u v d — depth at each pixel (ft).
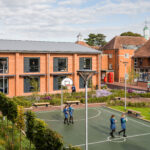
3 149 36.09
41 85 105.09
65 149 28.40
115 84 151.74
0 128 46.80
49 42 125.29
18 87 98.27
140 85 139.85
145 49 156.87
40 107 79.56
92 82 113.50
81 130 53.52
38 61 104.01
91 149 42.09
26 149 38.65
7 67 96.37
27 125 35.35
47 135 30.09
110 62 172.55
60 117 65.92
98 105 84.89
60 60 110.42
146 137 49.44
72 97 96.27
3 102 46.50
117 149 42.32
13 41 114.01
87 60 117.91
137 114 66.95
